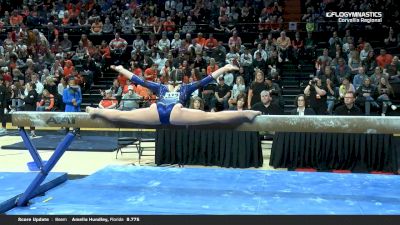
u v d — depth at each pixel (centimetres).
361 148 882
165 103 578
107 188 646
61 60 1755
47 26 2003
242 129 575
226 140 948
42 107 1433
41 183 600
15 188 615
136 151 1164
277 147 930
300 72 1702
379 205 553
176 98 584
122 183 676
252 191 625
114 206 555
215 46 1750
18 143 1274
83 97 1683
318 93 1100
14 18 2083
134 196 602
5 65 1758
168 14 2117
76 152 1161
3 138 1412
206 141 959
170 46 1795
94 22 2009
